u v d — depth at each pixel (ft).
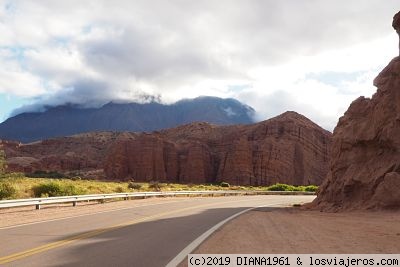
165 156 517.55
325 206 97.81
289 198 173.06
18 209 84.94
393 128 87.51
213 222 64.49
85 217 70.18
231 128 576.61
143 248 39.75
